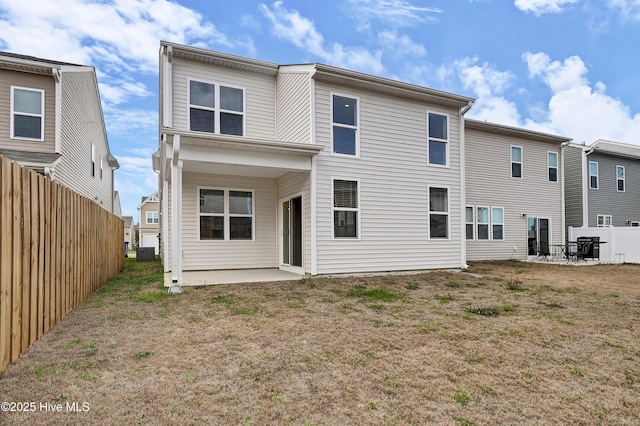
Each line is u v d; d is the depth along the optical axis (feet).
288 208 31.81
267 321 14.80
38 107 33.04
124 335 12.52
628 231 45.60
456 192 34.32
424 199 32.48
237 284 23.94
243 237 33.12
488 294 21.77
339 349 11.68
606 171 55.88
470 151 44.42
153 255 51.78
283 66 32.55
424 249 32.17
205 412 7.66
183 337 12.46
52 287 13.16
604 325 15.02
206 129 31.45
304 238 28.35
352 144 29.73
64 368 9.58
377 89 30.37
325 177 28.17
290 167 26.94
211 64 31.96
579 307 18.38
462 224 34.32
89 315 15.15
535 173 49.06
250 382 9.14
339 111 29.32
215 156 24.64
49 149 33.09
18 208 10.07
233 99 32.89
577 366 10.71
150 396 8.25
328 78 28.43
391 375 9.80
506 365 10.69
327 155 28.35
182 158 23.65
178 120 30.37
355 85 29.60
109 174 63.77
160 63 33.73
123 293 20.33
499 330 14.16
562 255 49.34
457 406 8.26
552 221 49.96
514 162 47.62
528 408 8.26
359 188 29.53
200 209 31.55
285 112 32.32
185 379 9.18
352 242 28.96
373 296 20.58
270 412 7.74
